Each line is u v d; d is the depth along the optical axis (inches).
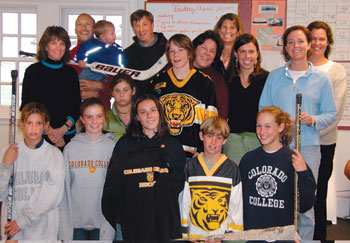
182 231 82.8
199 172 83.4
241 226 81.4
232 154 97.6
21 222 78.0
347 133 129.8
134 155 79.7
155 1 128.3
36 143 83.6
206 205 81.1
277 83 95.0
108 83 121.4
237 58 102.8
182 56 96.3
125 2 131.7
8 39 140.7
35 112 83.0
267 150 83.5
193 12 128.0
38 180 82.0
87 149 85.4
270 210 80.6
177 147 82.4
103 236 82.0
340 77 104.6
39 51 101.6
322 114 90.9
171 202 77.6
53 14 133.0
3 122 133.2
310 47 101.1
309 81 92.0
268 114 82.9
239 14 127.6
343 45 128.3
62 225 83.0
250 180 83.0
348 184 130.8
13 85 80.2
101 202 79.7
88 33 123.8
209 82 98.6
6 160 80.0
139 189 77.1
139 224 76.0
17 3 132.8
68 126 100.1
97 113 85.9
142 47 121.5
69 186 84.0
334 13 127.6
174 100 96.0
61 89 101.1
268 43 129.1
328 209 125.0
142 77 121.2
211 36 108.3
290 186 80.4
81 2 132.3
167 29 128.9
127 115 99.7
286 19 128.6
